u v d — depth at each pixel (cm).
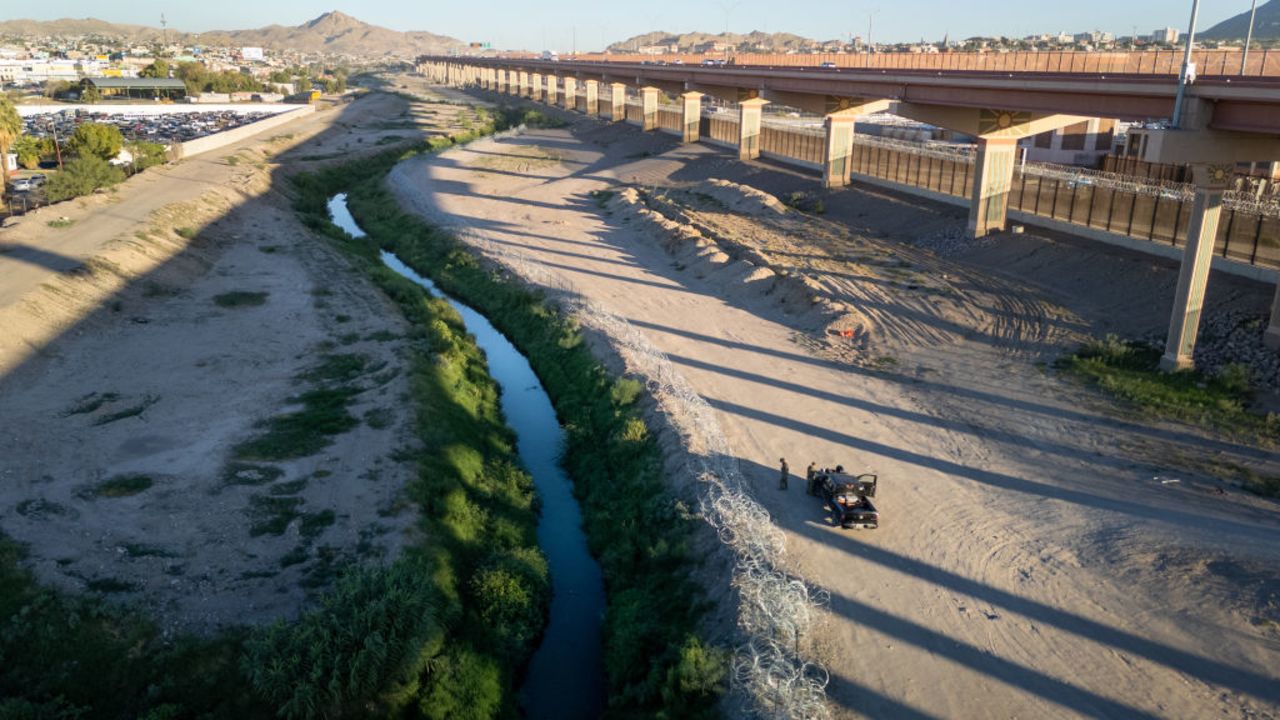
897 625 2138
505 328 5050
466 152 11812
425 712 2027
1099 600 2194
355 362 4066
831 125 7625
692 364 3962
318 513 2712
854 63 7712
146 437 3231
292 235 6769
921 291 4794
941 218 6219
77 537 2517
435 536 2636
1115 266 4584
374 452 3119
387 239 7412
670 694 2012
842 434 3206
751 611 2181
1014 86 4925
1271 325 3512
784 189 8125
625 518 2878
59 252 5178
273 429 3312
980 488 2783
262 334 4444
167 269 5391
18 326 3962
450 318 5053
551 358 4419
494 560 2620
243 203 7562
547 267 5822
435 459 3114
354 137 13575
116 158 9050
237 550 2505
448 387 3859
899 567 2372
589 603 2575
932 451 3053
